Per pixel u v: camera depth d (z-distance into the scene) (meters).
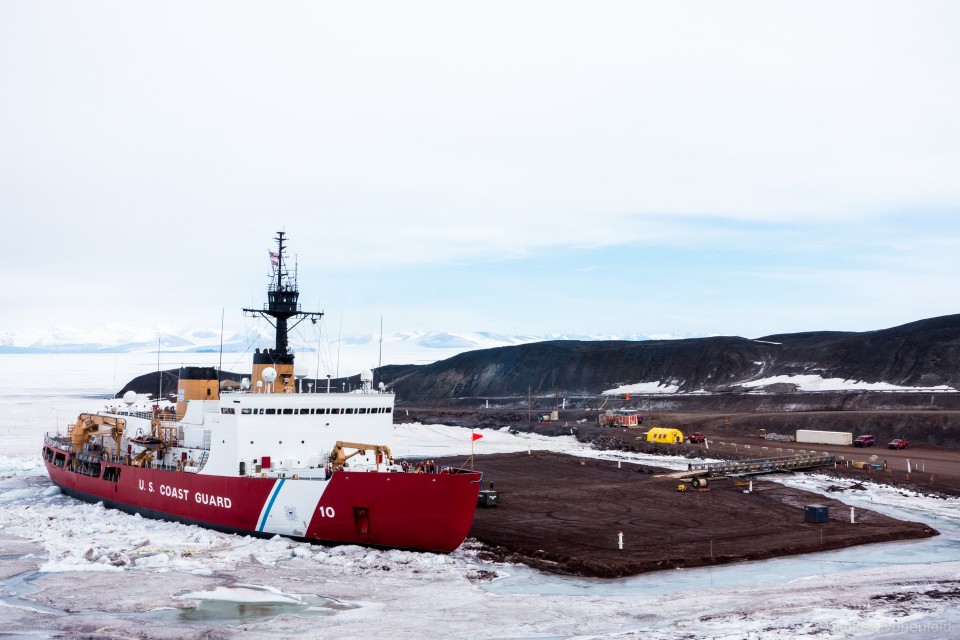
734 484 68.88
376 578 37.84
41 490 65.31
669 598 35.44
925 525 52.19
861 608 33.03
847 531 49.81
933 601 34.06
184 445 53.75
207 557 41.22
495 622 31.92
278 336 54.44
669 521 53.06
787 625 30.78
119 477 55.41
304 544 42.72
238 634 30.34
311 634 30.38
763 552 44.12
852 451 93.69
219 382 58.19
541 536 47.53
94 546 43.41
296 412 46.97
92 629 30.84
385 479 40.41
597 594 36.34
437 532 40.59
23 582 37.25
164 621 31.83
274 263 54.47
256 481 44.12
